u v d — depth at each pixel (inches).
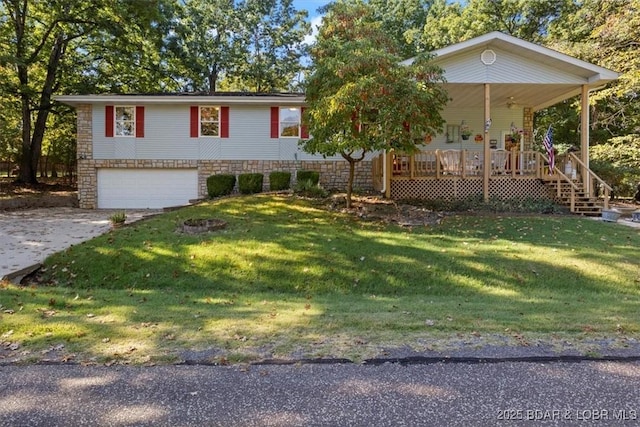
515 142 634.8
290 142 639.1
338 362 127.8
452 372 122.0
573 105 783.7
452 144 668.7
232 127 637.3
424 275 283.9
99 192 637.3
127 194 640.4
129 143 632.4
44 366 124.7
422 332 155.8
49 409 103.3
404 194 530.0
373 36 451.5
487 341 145.6
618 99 725.3
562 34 791.1
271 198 495.5
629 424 98.0
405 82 357.4
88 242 338.0
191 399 107.6
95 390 111.6
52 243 360.2
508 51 517.0
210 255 309.4
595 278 277.6
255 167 639.1
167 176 642.2
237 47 1209.4
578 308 202.4
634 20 593.0
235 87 1298.0
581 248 330.0
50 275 286.8
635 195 714.8
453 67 515.5
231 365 125.8
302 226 381.1
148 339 145.8
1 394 110.0
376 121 362.3
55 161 945.5
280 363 127.0
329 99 352.5
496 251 319.9
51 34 790.5
